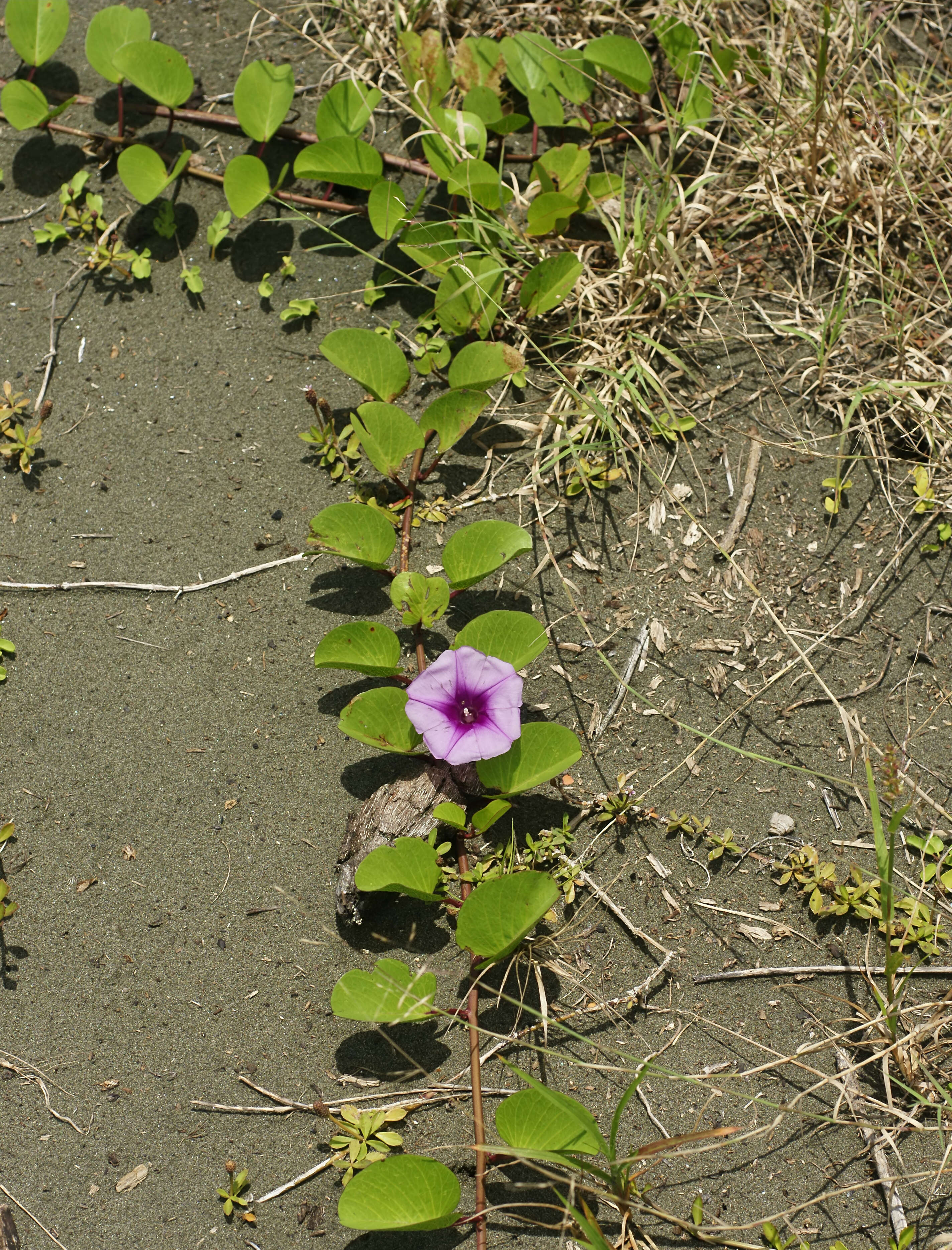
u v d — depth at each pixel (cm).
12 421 187
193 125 195
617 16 197
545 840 179
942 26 199
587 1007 178
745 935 179
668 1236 175
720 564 186
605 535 186
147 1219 175
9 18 192
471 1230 174
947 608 185
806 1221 175
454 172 189
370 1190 171
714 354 190
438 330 190
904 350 188
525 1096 172
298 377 189
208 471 187
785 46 196
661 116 196
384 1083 176
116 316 190
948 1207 175
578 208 190
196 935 179
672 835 181
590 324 190
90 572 185
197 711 182
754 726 183
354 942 179
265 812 181
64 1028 177
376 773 181
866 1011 178
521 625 178
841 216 191
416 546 186
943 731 183
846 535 186
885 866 175
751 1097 176
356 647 179
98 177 193
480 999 178
